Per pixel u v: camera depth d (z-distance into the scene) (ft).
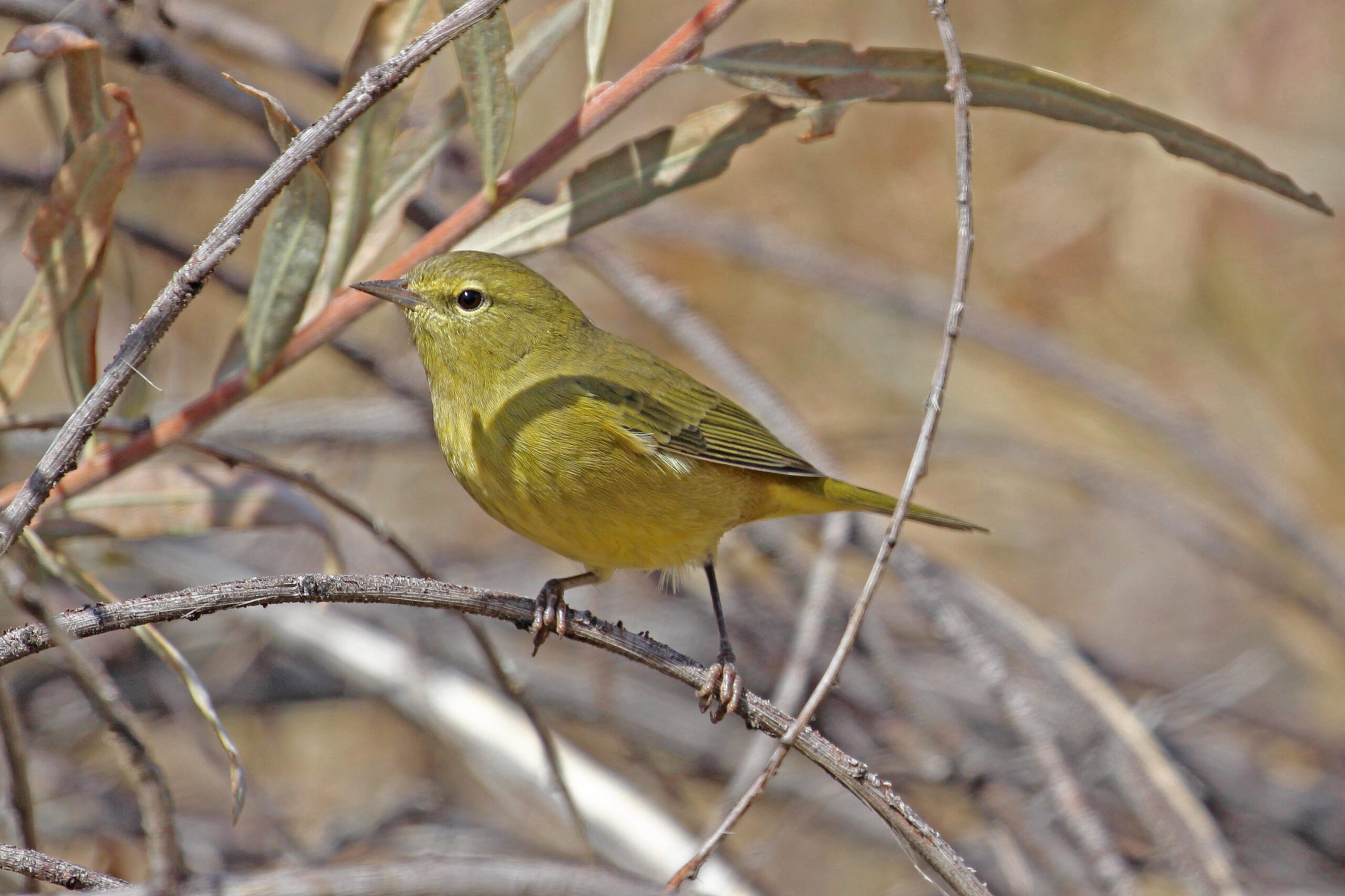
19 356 22.16
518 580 42.88
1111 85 49.44
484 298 25.50
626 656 21.54
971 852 34.58
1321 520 46.34
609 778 33.63
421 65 17.80
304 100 44.70
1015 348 43.47
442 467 48.44
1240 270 47.80
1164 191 48.03
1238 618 49.03
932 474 50.14
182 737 38.17
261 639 37.73
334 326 23.97
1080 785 29.94
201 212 45.27
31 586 14.52
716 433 25.68
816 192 50.31
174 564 37.68
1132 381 44.29
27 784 20.58
